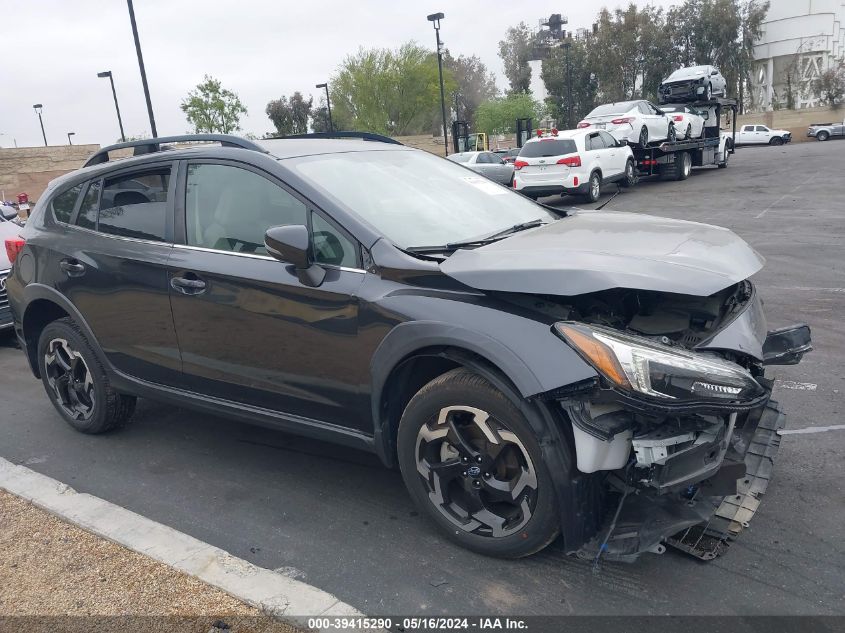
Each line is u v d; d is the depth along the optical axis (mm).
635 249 2990
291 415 3564
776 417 3324
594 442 2615
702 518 2672
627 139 20062
